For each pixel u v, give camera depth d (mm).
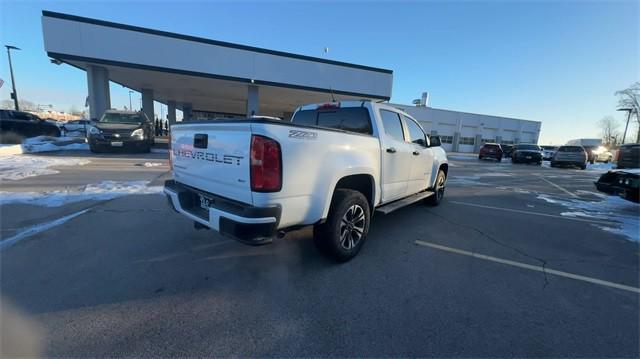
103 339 2076
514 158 23109
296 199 2689
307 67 17391
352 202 3320
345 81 18297
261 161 2443
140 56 14391
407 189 4871
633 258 3879
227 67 15953
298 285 2896
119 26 13875
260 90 19297
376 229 4746
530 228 5102
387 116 4219
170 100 30000
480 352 2109
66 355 1924
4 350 1932
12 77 25375
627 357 2105
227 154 2729
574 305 2736
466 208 6477
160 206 5254
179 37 14914
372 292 2824
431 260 3609
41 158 10492
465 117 48812
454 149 48812
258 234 2506
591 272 3432
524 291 2955
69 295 2570
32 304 2426
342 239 3334
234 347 2059
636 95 37531
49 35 12930
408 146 4641
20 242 3604
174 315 2369
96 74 14453
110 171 8586
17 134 15859
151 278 2908
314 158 2818
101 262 3186
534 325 2426
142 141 12820
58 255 3309
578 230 5066
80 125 28719
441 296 2807
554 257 3844
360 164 3410
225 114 46000
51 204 5191
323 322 2363
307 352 2047
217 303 2553
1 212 4688
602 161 28719
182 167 3471
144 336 2125
